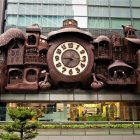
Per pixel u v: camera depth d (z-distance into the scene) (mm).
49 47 25297
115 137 21922
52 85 25078
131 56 26062
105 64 25844
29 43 25672
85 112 25375
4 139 16344
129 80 25266
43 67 25188
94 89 25078
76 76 24688
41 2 30250
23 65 24922
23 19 29469
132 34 26938
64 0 30562
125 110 25625
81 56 25172
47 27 29234
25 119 16797
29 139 18172
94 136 21844
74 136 21781
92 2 30734
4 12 29734
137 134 22484
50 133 22000
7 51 25344
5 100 25234
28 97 25391
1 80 24562
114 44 26141
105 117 25281
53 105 25547
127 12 30562
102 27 29750
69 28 25266
